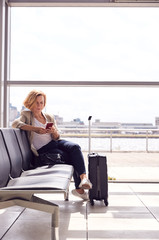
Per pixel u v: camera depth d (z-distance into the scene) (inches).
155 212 107.0
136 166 206.5
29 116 124.7
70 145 122.5
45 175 87.6
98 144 213.5
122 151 230.7
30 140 123.6
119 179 171.6
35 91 126.2
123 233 85.4
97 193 116.4
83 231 87.0
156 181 168.1
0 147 84.6
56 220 70.1
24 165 108.3
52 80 175.5
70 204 119.7
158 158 231.5
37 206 70.6
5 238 81.1
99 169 117.0
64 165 112.9
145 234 84.7
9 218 99.7
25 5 177.2
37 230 87.8
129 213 105.9
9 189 69.4
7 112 175.3
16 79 175.0
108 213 106.1
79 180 122.7
